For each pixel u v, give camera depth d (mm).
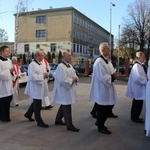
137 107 6680
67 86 5715
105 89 5520
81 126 6258
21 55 49531
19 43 57000
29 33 56250
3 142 5051
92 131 5828
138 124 6512
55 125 6316
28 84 6348
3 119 6645
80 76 28266
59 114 6320
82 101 9938
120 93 12867
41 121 6207
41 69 6250
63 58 5902
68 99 5770
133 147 4832
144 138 5367
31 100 6672
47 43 54594
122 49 49219
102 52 5598
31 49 56062
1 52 6676
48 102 8352
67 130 5883
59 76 5723
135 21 41125
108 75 5465
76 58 56156
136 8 40781
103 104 5516
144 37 40562
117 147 4816
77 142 5078
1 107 6629
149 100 5047
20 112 7883
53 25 54094
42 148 4738
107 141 5148
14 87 8766
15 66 8891
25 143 5004
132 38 41500
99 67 5477
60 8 53219
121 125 6391
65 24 53250
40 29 55281
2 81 6559
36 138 5309
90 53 64312
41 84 6113
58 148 4742
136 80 6539
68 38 53062
